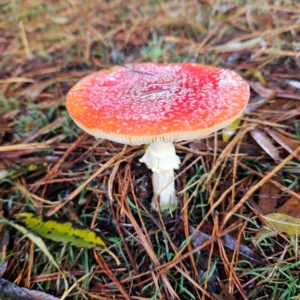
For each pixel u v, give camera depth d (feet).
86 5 1.70
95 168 0.86
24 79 1.17
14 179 0.85
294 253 0.68
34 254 0.73
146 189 0.82
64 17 1.60
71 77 1.17
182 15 1.48
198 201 0.80
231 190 0.80
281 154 0.84
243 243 0.70
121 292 0.67
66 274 0.70
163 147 0.74
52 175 0.86
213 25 1.37
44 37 1.44
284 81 1.01
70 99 0.65
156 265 0.68
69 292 0.67
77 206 0.80
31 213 0.76
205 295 0.65
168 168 0.75
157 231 0.74
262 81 1.03
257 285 0.65
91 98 0.64
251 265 0.67
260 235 0.70
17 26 1.54
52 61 1.28
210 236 0.71
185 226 0.73
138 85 0.69
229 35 1.29
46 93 1.12
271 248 0.70
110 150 0.90
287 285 0.64
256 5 1.40
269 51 1.14
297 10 1.32
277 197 0.76
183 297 0.66
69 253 0.73
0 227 0.74
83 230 0.73
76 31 1.48
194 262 0.68
